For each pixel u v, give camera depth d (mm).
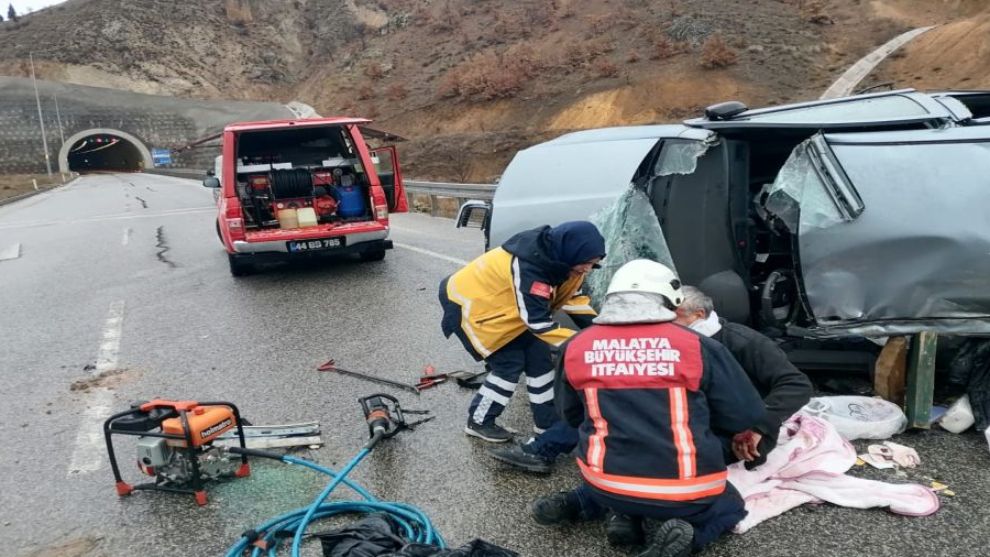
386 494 3314
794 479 3088
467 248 10039
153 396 4770
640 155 4078
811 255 3559
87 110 69938
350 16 86625
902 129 3824
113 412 4523
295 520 3045
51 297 8242
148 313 7176
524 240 3467
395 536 2646
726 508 2633
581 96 44438
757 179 4590
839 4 54781
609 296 2572
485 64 52281
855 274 3492
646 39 49781
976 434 3475
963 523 2789
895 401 3607
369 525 2740
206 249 11305
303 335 6078
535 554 2787
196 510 3252
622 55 48500
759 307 4062
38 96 64500
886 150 3527
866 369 3916
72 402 4742
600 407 2500
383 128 52188
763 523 2873
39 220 19016
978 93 4422
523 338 3684
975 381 3518
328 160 9367
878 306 3479
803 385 2758
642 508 2438
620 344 2496
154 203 23266
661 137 4078
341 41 83000
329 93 65375
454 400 4418
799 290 3617
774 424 2711
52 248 12680
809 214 3541
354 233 8531
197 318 6871
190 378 5102
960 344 3664
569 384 2660
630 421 2438
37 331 6691
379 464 3615
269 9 93125
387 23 77625
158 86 79250
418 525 2965
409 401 4430
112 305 7625
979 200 3291
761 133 4043
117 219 17625
